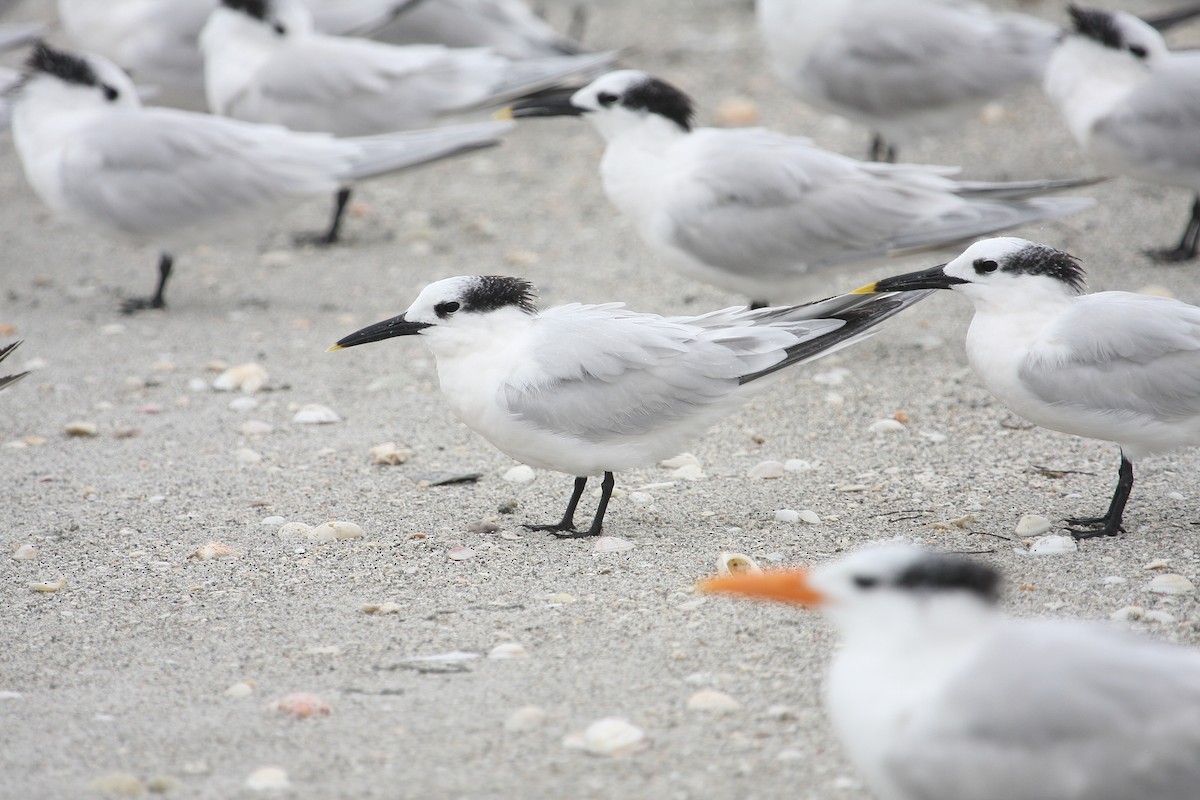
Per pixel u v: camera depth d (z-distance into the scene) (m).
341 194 18.14
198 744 7.18
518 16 21.84
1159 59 15.46
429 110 17.83
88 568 9.75
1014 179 18.66
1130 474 9.94
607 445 9.97
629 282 16.42
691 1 27.55
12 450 12.32
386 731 7.26
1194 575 9.07
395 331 10.07
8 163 21.84
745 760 6.90
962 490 10.92
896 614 5.84
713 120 20.91
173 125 15.67
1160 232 17.19
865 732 5.77
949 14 17.12
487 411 9.99
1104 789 5.45
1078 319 9.74
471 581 9.33
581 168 20.64
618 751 6.99
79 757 7.06
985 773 5.52
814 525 10.24
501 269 17.00
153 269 17.64
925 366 13.97
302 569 9.62
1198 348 9.53
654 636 8.33
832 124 20.75
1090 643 5.70
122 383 13.98
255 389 13.72
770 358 9.98
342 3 20.33
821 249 13.61
